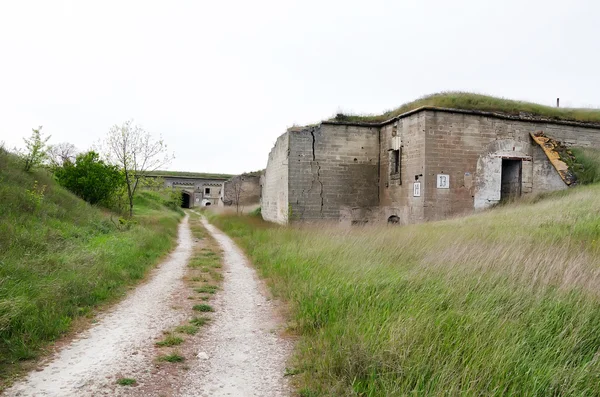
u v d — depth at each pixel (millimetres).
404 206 16297
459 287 5656
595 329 4219
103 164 19328
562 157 16047
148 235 13336
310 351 4414
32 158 15648
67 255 8344
